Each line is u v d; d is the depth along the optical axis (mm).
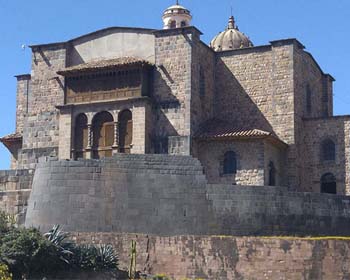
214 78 71438
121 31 70438
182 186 50688
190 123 65875
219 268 45844
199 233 49938
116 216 50281
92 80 68688
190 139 65688
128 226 50094
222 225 50000
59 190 51219
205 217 50188
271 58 69375
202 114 68438
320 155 68562
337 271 45812
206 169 66438
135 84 66938
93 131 68062
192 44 66938
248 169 65062
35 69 72812
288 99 68188
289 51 68562
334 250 46062
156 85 67500
